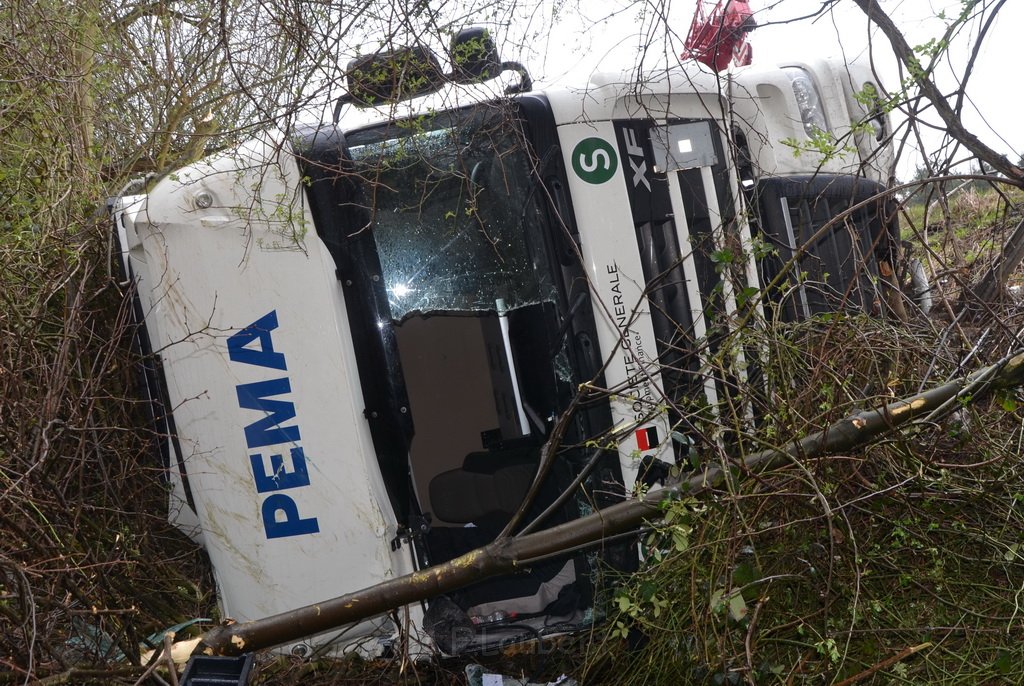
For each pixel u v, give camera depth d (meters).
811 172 4.30
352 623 3.32
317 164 3.52
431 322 4.20
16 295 4.23
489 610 3.87
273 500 3.57
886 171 4.68
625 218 3.73
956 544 3.45
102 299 4.19
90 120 5.44
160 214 3.55
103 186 4.89
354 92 3.88
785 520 3.30
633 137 3.81
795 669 3.01
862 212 4.43
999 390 3.29
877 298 4.08
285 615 3.20
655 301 3.77
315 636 3.46
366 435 3.58
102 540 3.71
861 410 3.47
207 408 3.57
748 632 2.80
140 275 3.78
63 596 3.42
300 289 3.54
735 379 3.66
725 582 3.00
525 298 3.81
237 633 3.17
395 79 3.80
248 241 3.54
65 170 4.91
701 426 3.60
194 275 3.55
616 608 3.51
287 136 3.53
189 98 5.11
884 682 3.04
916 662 3.07
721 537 3.12
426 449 4.23
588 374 3.68
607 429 3.69
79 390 4.00
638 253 3.74
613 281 3.70
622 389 3.39
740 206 3.94
